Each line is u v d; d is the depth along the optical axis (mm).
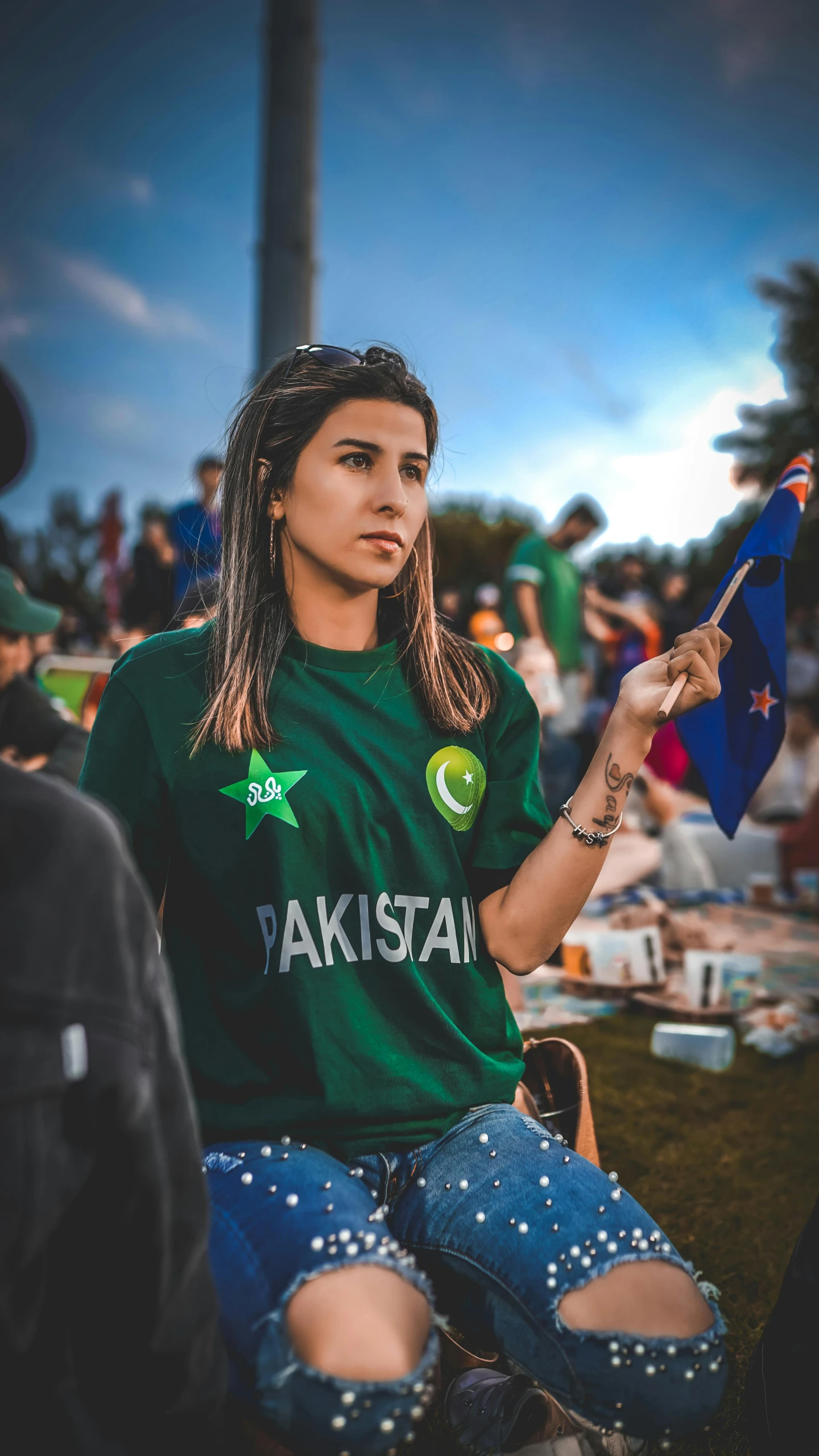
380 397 1582
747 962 4133
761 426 24016
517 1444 1430
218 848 1510
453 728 1625
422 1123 1502
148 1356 1043
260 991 1469
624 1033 3756
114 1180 979
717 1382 1275
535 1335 1299
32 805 936
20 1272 914
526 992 4234
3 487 1080
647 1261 1317
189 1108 1072
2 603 2674
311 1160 1397
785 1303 1373
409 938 1547
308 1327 1165
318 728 1565
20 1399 976
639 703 1555
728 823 1915
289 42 6465
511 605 6457
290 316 6535
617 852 6289
